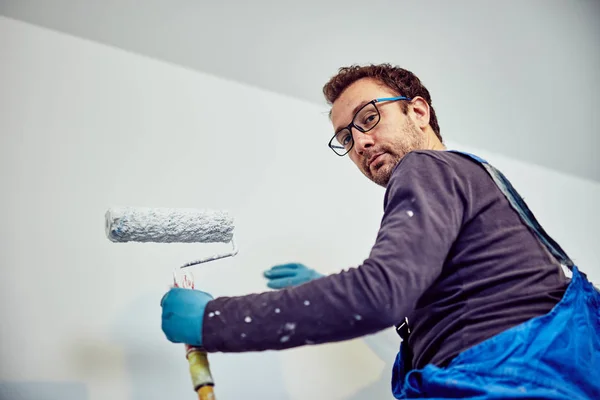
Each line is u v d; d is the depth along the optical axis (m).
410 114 1.45
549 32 2.32
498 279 1.06
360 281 0.94
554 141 2.45
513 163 2.41
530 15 2.27
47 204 1.51
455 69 2.23
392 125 1.40
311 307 0.95
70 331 1.41
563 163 2.50
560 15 2.34
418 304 1.14
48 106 1.62
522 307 1.04
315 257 1.81
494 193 1.13
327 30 2.03
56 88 1.65
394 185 1.11
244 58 1.96
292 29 1.98
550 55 2.34
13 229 1.45
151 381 1.44
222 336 0.97
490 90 2.29
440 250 1.00
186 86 1.85
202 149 1.79
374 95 1.43
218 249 1.67
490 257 1.08
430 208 1.03
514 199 1.15
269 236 1.77
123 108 1.72
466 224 1.10
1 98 1.56
